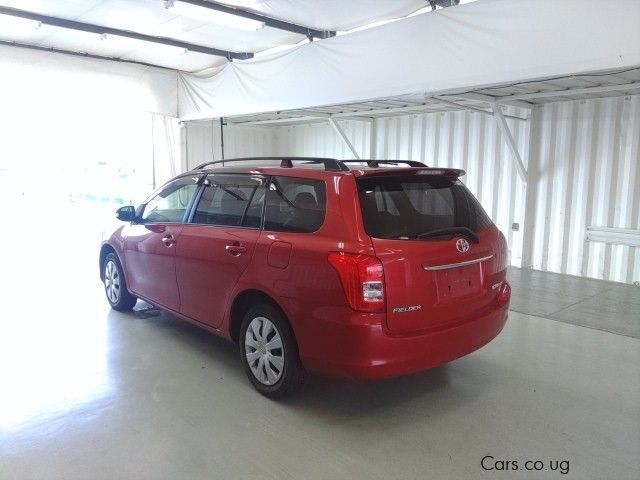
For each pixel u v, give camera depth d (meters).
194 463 2.82
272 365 3.52
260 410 3.42
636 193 6.70
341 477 2.70
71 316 5.46
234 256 3.70
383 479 2.69
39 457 2.86
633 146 6.66
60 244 10.52
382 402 3.55
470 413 3.40
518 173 7.44
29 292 6.52
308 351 3.20
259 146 12.17
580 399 3.60
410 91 6.09
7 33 7.73
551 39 4.79
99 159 10.94
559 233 7.50
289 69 7.71
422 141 8.97
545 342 4.71
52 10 6.87
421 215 3.29
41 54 8.57
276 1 6.17
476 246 3.41
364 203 3.12
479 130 8.20
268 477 2.70
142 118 10.45
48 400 3.54
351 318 2.94
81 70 9.01
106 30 7.62
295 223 3.39
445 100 6.83
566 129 7.29
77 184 11.77
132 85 9.66
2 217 12.42
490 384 3.84
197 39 8.11
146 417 3.31
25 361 4.21
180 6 6.20
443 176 3.63
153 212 4.99
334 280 3.00
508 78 5.13
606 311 5.63
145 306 5.91
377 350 2.94
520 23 4.99
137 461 2.83
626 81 5.68
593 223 7.14
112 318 5.41
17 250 9.83
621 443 3.04
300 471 2.75
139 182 10.64
